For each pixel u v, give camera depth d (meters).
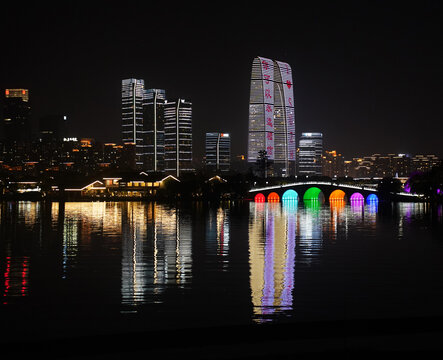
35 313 33.50
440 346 25.53
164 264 50.78
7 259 53.88
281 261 52.59
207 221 108.31
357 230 86.38
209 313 33.44
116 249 61.75
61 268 48.47
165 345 25.97
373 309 34.31
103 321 31.83
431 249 61.38
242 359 24.34
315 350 25.30
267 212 144.75
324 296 37.56
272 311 33.94
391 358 24.23
